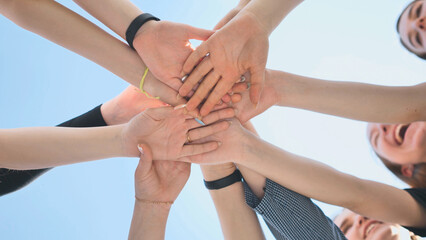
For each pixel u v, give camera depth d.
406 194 0.93
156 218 0.88
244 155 0.90
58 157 0.88
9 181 1.02
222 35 0.87
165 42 0.89
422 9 1.27
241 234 0.97
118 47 0.92
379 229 1.10
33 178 1.05
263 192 0.93
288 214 0.89
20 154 0.86
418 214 0.92
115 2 0.92
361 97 0.94
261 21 0.89
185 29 0.90
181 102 0.93
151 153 0.85
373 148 1.29
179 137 0.88
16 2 0.88
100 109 1.08
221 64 0.88
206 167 0.97
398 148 1.24
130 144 0.88
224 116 0.90
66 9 0.92
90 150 0.89
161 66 0.90
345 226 1.15
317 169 0.90
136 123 0.86
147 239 0.86
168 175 0.89
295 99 0.95
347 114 0.95
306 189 0.89
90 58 0.94
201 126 0.89
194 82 0.90
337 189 0.89
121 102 1.06
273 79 0.95
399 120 0.96
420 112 0.94
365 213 0.91
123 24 0.91
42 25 0.90
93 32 0.92
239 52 0.88
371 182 0.92
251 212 0.98
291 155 0.91
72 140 0.88
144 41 0.90
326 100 0.95
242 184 0.99
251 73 0.90
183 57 0.90
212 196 0.99
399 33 1.34
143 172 0.86
